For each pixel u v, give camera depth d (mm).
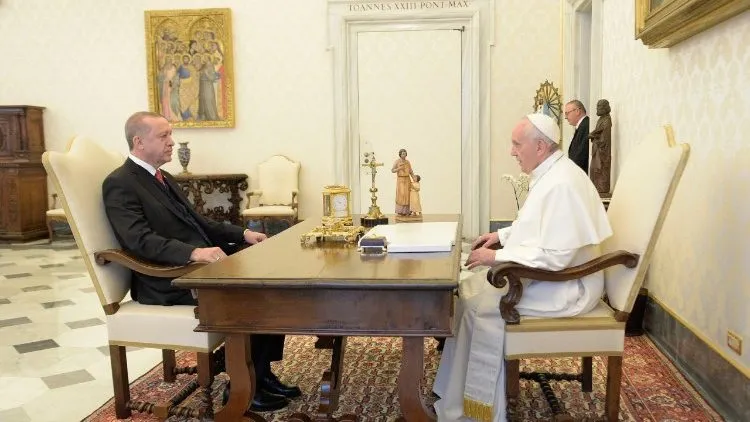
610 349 2424
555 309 2447
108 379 3350
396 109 7965
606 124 4582
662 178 2344
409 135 7988
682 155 2293
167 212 3016
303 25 7891
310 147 8062
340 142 7961
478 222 7867
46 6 8328
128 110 8359
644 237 2375
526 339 2400
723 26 2895
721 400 2828
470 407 2439
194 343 2574
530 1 7512
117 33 8250
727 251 2814
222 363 2824
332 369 2469
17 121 8273
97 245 2730
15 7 8367
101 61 8320
